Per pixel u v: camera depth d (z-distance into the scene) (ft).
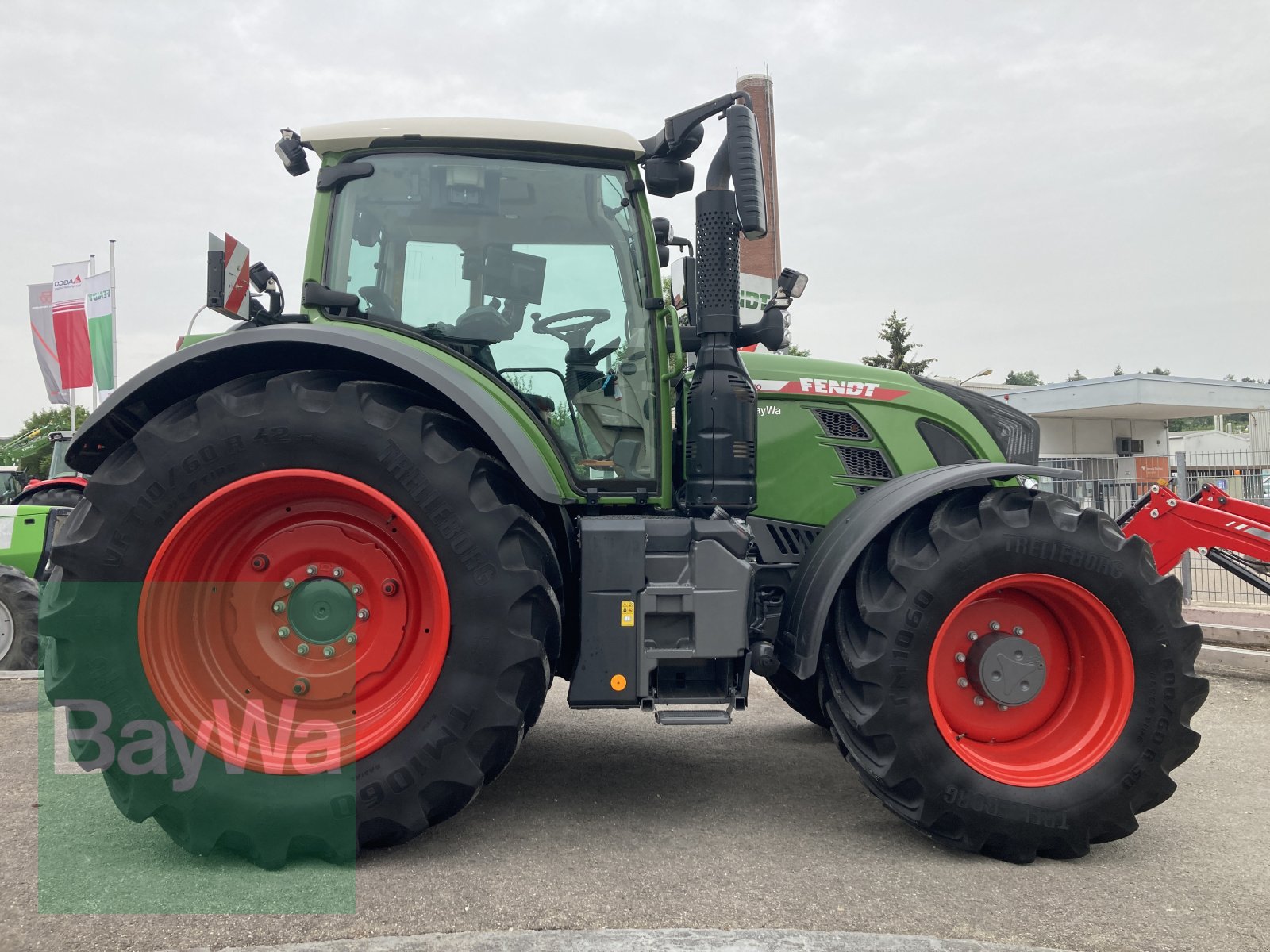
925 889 7.95
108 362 53.16
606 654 9.03
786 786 10.93
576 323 10.24
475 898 7.53
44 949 6.63
